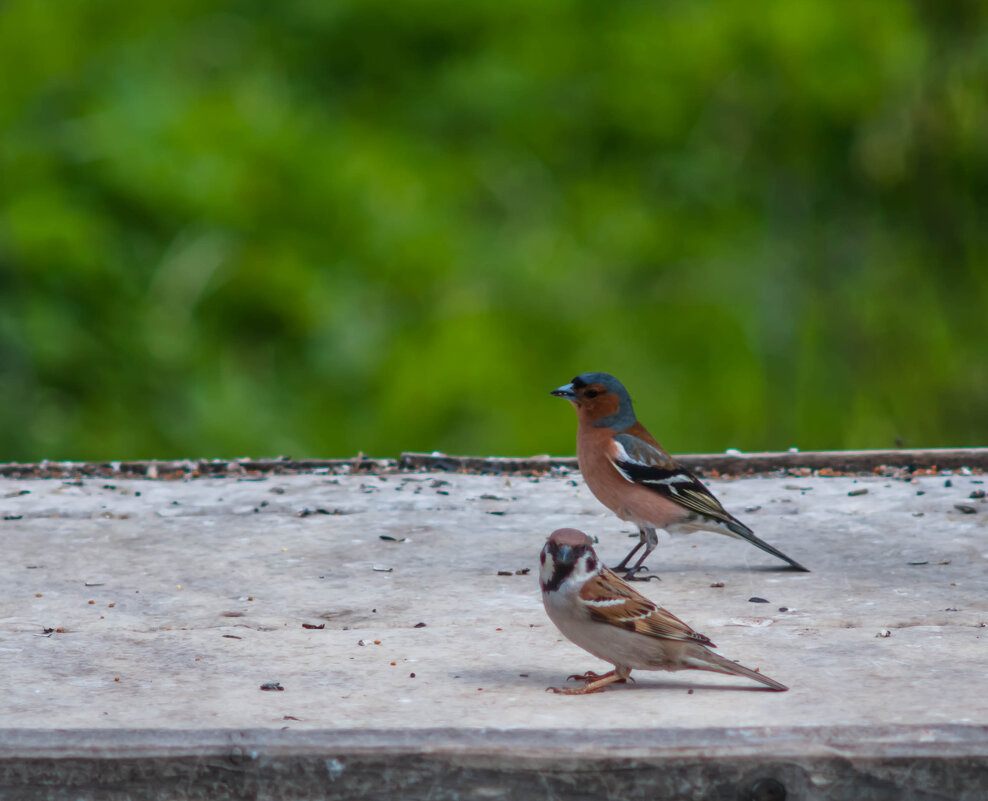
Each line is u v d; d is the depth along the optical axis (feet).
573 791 11.66
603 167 74.28
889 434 66.59
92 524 23.56
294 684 14.25
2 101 64.44
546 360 66.03
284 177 66.28
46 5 67.97
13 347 57.82
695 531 21.43
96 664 15.11
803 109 70.23
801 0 68.54
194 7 72.02
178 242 63.93
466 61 74.38
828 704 13.03
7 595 18.71
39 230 59.16
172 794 11.73
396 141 71.82
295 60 73.51
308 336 64.90
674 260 70.28
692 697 13.46
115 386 60.34
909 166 66.74
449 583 19.52
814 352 67.77
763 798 11.61
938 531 22.66
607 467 21.61
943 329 67.36
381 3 73.00
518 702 13.35
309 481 27.84
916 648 15.48
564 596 13.87
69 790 11.69
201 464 29.53
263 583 19.53
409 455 30.14
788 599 18.45
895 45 67.97
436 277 66.80
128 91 66.59
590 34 73.77
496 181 71.82
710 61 71.41
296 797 11.73
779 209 71.36
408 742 11.82
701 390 67.00
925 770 11.62
